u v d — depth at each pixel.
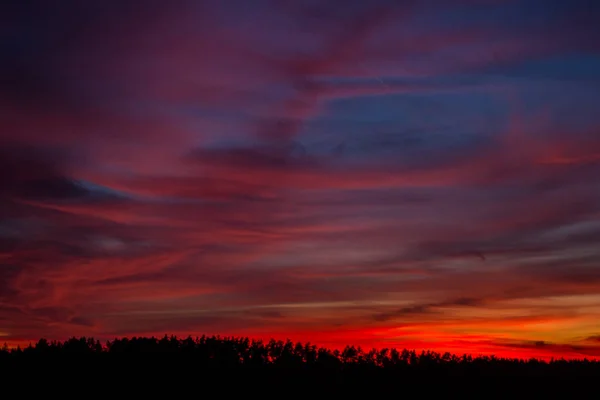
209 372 75.94
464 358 79.56
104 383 70.81
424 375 77.50
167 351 77.50
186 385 73.12
